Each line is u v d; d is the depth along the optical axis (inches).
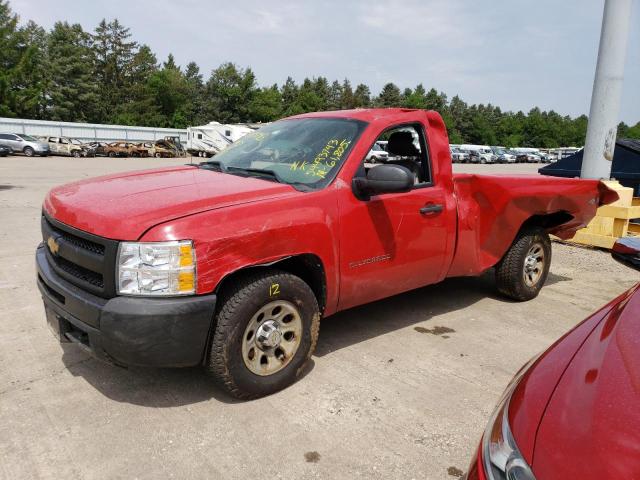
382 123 158.7
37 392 130.7
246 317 122.4
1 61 2512.3
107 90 3152.1
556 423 62.8
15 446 109.3
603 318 87.2
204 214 117.6
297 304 132.6
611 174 360.8
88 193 136.6
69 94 2763.3
